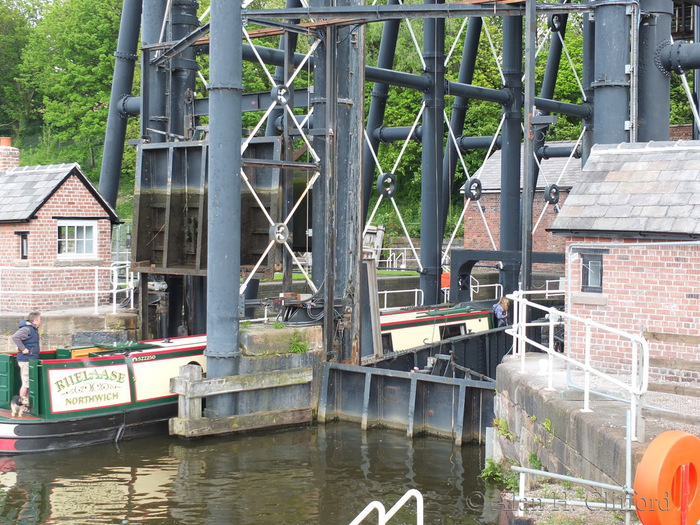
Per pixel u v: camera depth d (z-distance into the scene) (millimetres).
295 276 34781
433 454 15375
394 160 51188
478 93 25906
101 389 15891
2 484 13227
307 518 11812
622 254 12352
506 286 26484
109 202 23109
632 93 15867
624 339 12352
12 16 62188
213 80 16453
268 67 49875
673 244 10242
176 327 20906
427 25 25312
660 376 12008
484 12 16625
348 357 18969
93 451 15312
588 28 28531
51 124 56156
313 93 20406
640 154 13258
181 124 20656
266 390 17281
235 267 16766
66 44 55250
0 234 21234
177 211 19531
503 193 26812
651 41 16250
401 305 34156
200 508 12180
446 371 18875
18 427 14969
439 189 25719
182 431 16203
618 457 8211
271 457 15055
